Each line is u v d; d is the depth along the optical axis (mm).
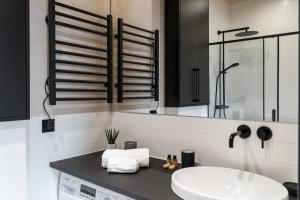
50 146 1607
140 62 1901
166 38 1767
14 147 1429
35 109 1522
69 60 1695
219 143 1450
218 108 1466
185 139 1592
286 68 1260
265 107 1312
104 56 1938
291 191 1099
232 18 1437
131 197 1148
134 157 1501
